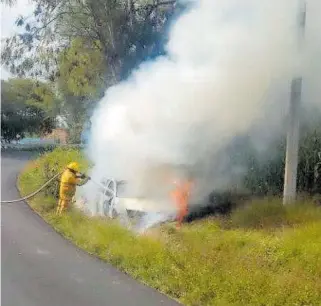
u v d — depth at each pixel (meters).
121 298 5.73
